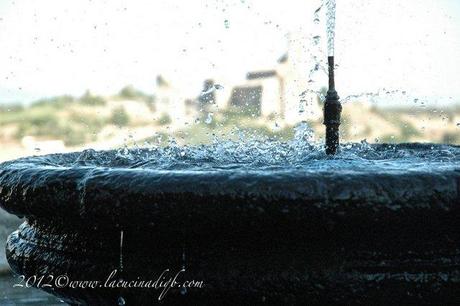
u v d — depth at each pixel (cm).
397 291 261
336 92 302
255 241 262
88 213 266
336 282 260
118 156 308
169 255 266
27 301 446
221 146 318
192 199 259
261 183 258
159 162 291
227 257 263
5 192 279
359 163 279
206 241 264
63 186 269
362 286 260
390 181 258
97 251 271
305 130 321
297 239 262
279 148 313
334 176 259
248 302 262
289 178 258
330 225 259
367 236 261
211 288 263
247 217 258
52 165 289
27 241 285
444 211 259
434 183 259
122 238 268
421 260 262
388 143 339
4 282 488
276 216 258
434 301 263
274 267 261
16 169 280
